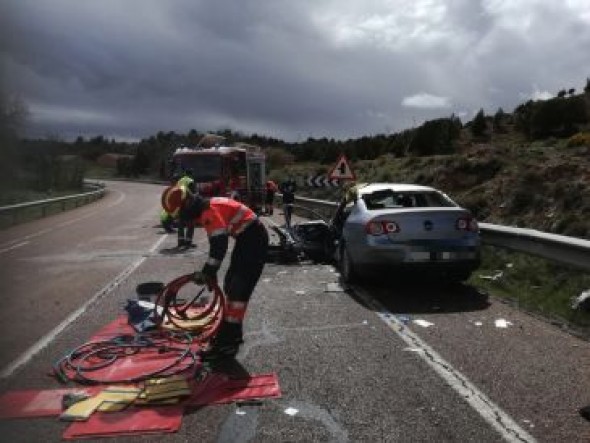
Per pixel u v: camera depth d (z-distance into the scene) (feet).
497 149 74.69
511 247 32.94
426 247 30.14
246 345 22.44
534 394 17.37
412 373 19.16
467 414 16.06
